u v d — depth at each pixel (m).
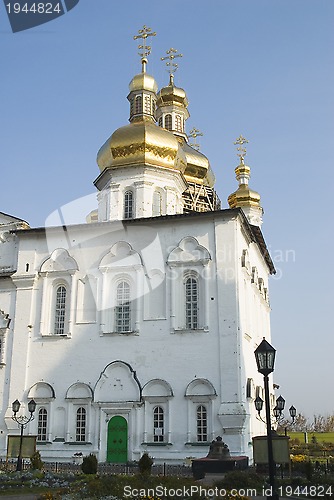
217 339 33.06
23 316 36.91
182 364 33.16
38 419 34.66
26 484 23.44
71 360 35.19
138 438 32.56
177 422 32.25
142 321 34.62
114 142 42.12
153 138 42.06
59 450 33.56
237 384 31.91
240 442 30.92
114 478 21.78
